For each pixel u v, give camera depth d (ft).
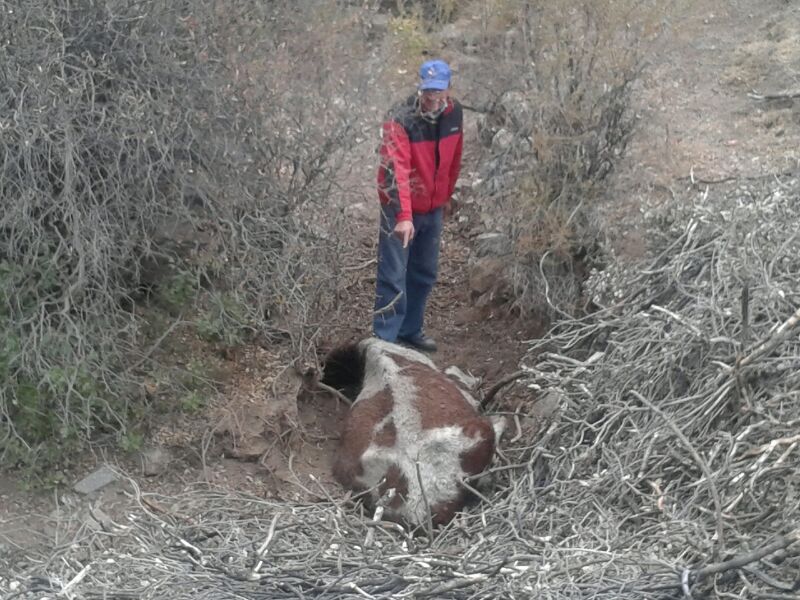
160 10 18.92
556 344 23.07
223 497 18.80
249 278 20.36
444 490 19.24
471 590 15.37
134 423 19.39
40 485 18.16
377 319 22.54
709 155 26.37
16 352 17.95
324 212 22.31
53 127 18.04
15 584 15.84
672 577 14.83
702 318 19.53
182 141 19.42
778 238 20.31
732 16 32.45
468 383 22.52
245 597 15.39
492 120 27.58
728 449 16.92
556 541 17.19
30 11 17.88
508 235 24.84
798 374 17.28
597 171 23.80
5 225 17.97
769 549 14.07
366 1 21.57
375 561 16.47
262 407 20.45
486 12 24.86
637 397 18.63
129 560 16.58
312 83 20.76
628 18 23.08
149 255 19.66
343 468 19.76
